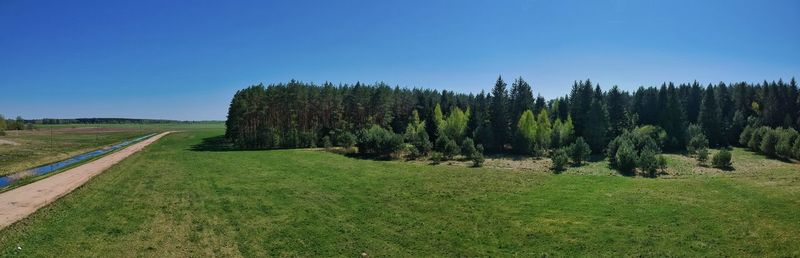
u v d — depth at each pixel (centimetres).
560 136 5994
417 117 7781
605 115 6081
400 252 1552
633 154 3953
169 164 4441
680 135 6506
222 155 5466
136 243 1652
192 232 1797
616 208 2141
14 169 4456
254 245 1628
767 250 1509
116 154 6038
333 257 1505
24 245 1623
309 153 5675
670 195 2462
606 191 2642
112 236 1741
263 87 8581
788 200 2248
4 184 3497
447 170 3875
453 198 2462
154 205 2316
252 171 3803
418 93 9444
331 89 8406
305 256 1515
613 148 4669
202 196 2573
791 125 7719
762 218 1898
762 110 8281
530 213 2075
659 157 3994
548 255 1506
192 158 5091
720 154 4256
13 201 2541
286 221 1969
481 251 1553
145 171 3831
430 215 2061
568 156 4678
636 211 2067
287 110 8131
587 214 2036
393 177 3381
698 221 1872
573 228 1806
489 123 6400
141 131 15088
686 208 2111
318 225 1898
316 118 8450
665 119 6750
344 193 2658
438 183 3039
